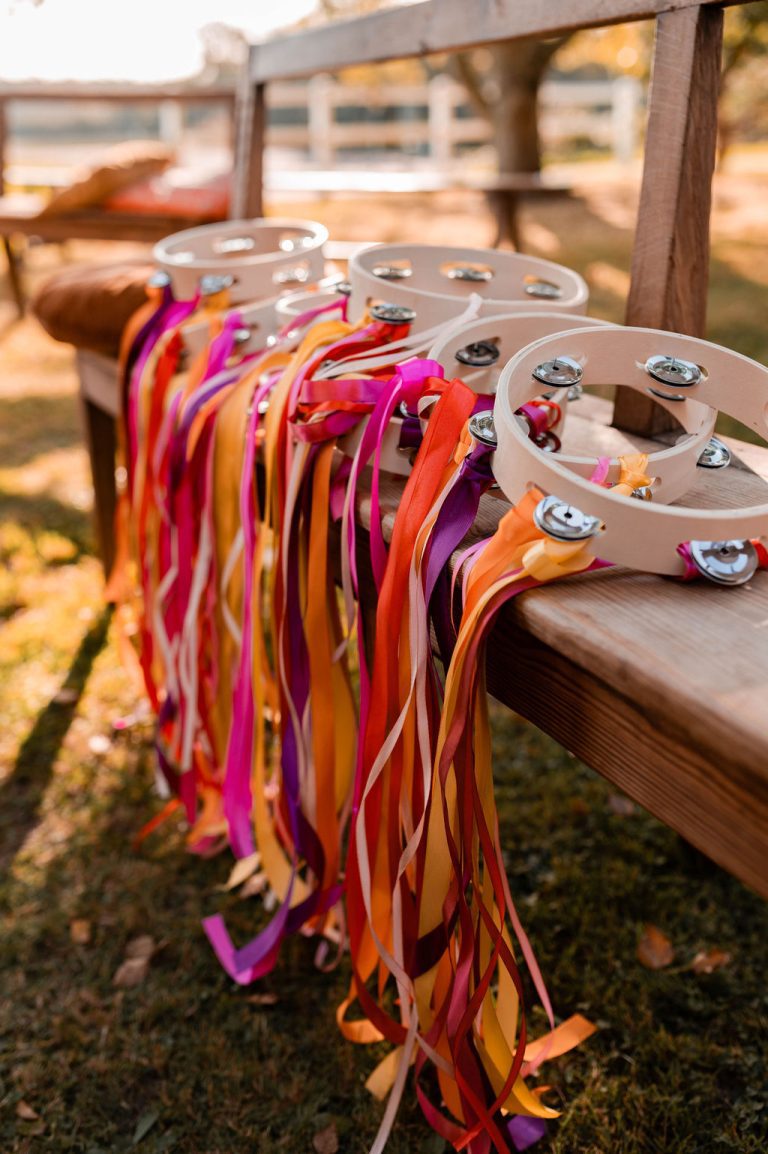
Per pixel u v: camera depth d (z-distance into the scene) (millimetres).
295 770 1069
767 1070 1117
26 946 1330
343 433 947
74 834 1541
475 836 802
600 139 12227
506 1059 867
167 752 1539
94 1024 1220
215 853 1481
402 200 7016
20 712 1836
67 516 2641
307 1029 1194
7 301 5297
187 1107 1109
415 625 788
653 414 1163
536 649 750
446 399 830
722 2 1017
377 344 1020
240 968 1200
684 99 1059
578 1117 1074
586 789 1577
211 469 1203
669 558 717
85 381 2002
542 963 1266
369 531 926
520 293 1319
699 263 1139
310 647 1005
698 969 1244
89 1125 1103
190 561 1334
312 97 10852
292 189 4355
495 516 864
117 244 6691
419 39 1482
